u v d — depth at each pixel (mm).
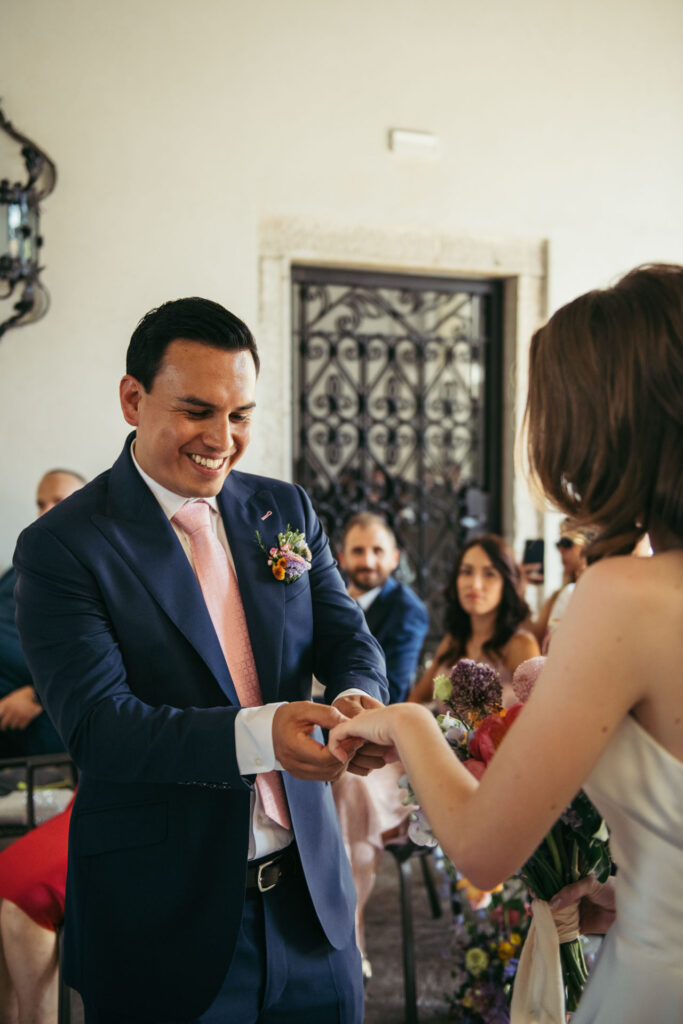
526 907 2400
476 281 5258
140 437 1531
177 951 1455
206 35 4484
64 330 4312
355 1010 1617
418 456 5254
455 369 5320
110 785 1511
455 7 4910
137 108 4391
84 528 1495
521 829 972
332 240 4766
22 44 4199
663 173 5355
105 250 4363
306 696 1641
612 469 1020
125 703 1403
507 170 5055
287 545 1634
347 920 1617
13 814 2980
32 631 1459
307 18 4648
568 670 966
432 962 3146
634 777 1002
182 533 1598
